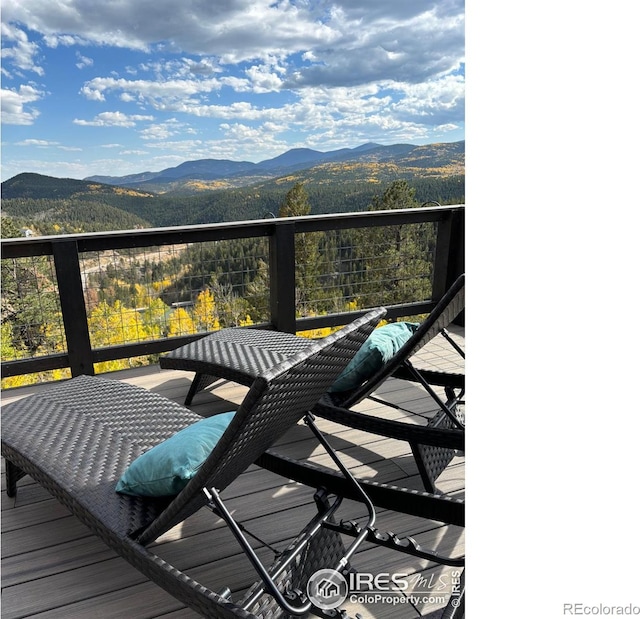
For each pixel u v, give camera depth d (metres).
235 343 2.89
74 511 1.71
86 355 3.55
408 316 4.46
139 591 1.77
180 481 1.61
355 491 1.83
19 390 3.49
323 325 4.24
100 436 2.03
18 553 1.95
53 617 1.67
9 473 2.24
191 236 3.63
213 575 1.83
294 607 1.42
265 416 1.38
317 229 3.95
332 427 2.81
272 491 2.28
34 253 3.27
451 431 2.10
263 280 4.05
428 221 4.23
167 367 2.80
